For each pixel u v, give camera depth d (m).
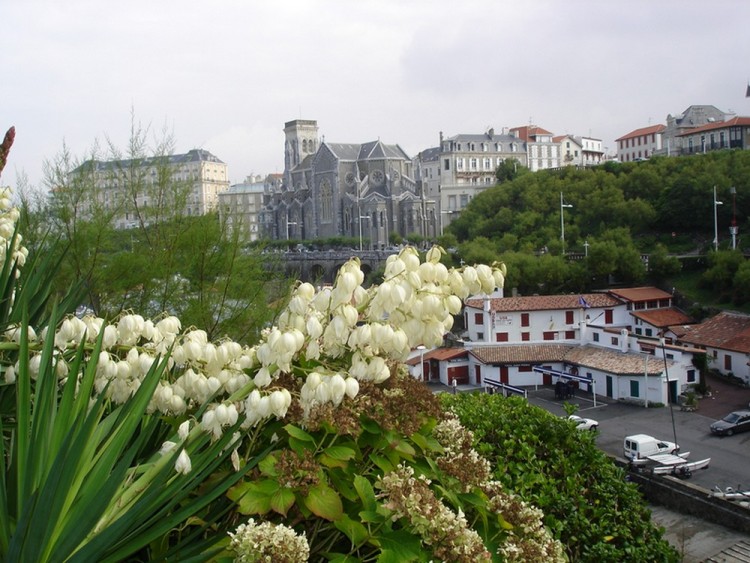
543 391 46.78
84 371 4.60
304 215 144.88
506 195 94.12
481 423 9.63
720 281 60.53
